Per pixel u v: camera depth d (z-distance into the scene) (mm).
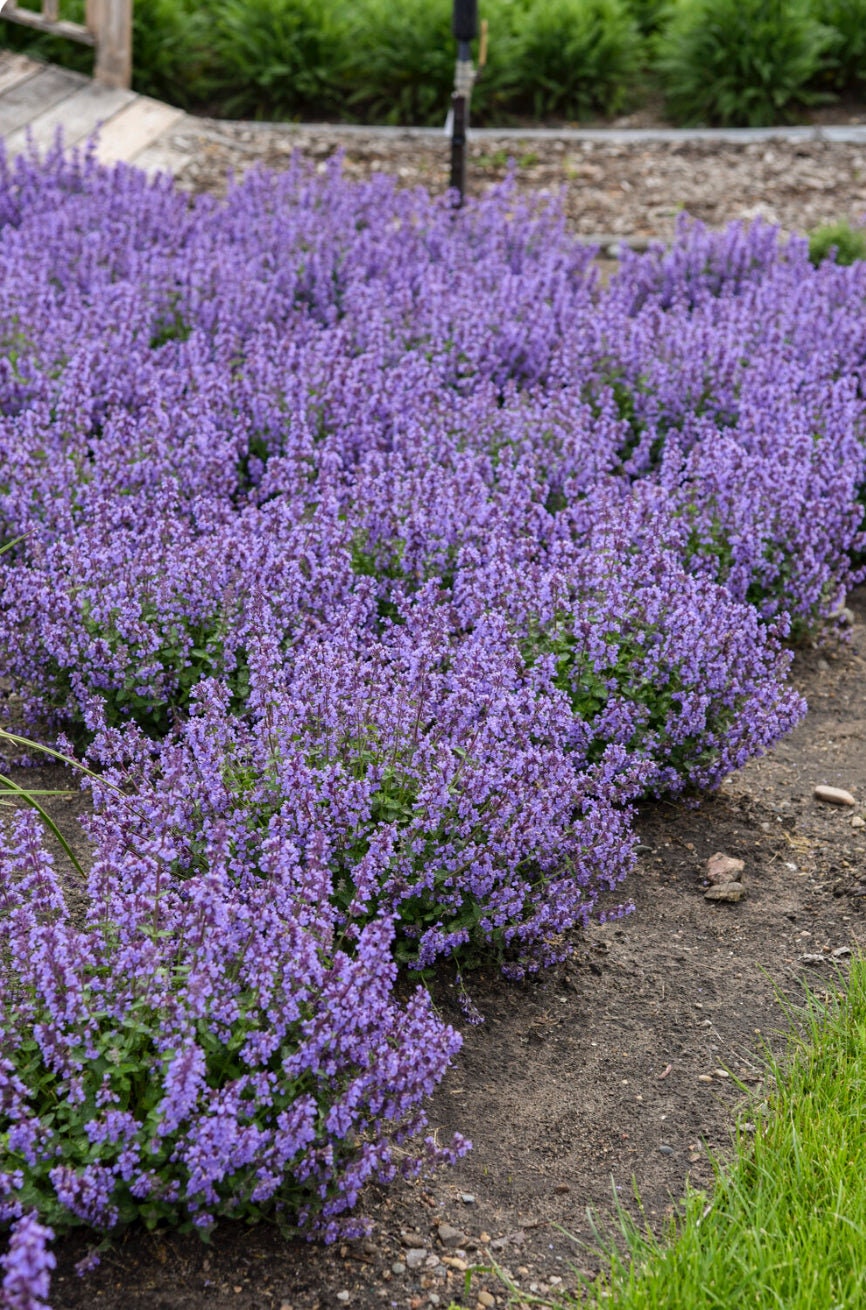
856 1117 3178
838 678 5605
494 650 4230
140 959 2926
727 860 4383
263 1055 2840
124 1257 2877
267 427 5957
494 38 13289
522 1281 2912
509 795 3688
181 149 11531
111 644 4484
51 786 4473
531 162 12086
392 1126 3213
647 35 15086
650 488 5324
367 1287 2873
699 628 4484
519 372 6977
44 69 12266
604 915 3922
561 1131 3324
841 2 13680
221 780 3648
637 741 4438
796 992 3822
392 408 6039
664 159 12273
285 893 3168
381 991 3090
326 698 3846
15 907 3219
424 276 7617
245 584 4570
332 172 9078
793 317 7383
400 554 4992
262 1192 2756
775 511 5492
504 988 3812
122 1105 2854
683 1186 3156
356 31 13453
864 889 4262
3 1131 2883
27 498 5145
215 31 13414
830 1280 2715
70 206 8312
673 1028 3682
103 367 6156
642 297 8383
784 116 13422
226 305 6965
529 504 5250
